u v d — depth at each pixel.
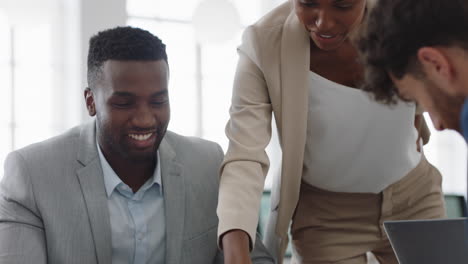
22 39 4.46
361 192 1.75
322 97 1.59
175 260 1.64
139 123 1.52
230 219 1.44
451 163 5.34
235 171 1.53
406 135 1.63
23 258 1.54
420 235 1.25
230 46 5.01
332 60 1.58
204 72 4.95
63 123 4.51
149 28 4.83
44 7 3.73
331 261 1.79
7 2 3.63
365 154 1.65
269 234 1.78
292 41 1.59
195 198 1.70
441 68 0.86
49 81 4.50
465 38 0.84
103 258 1.59
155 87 1.52
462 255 1.21
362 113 1.58
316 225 1.79
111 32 1.55
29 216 1.58
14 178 1.61
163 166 1.68
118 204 1.64
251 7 5.13
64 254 1.57
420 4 0.87
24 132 4.43
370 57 0.97
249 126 1.58
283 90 1.59
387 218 1.78
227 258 1.40
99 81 1.54
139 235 1.63
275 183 1.76
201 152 1.77
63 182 1.61
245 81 1.63
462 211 3.92
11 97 4.41
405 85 0.94
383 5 0.93
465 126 0.81
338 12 1.41
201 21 3.70
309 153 1.68
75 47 4.49
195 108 4.91
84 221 1.59
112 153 1.62
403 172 1.72
